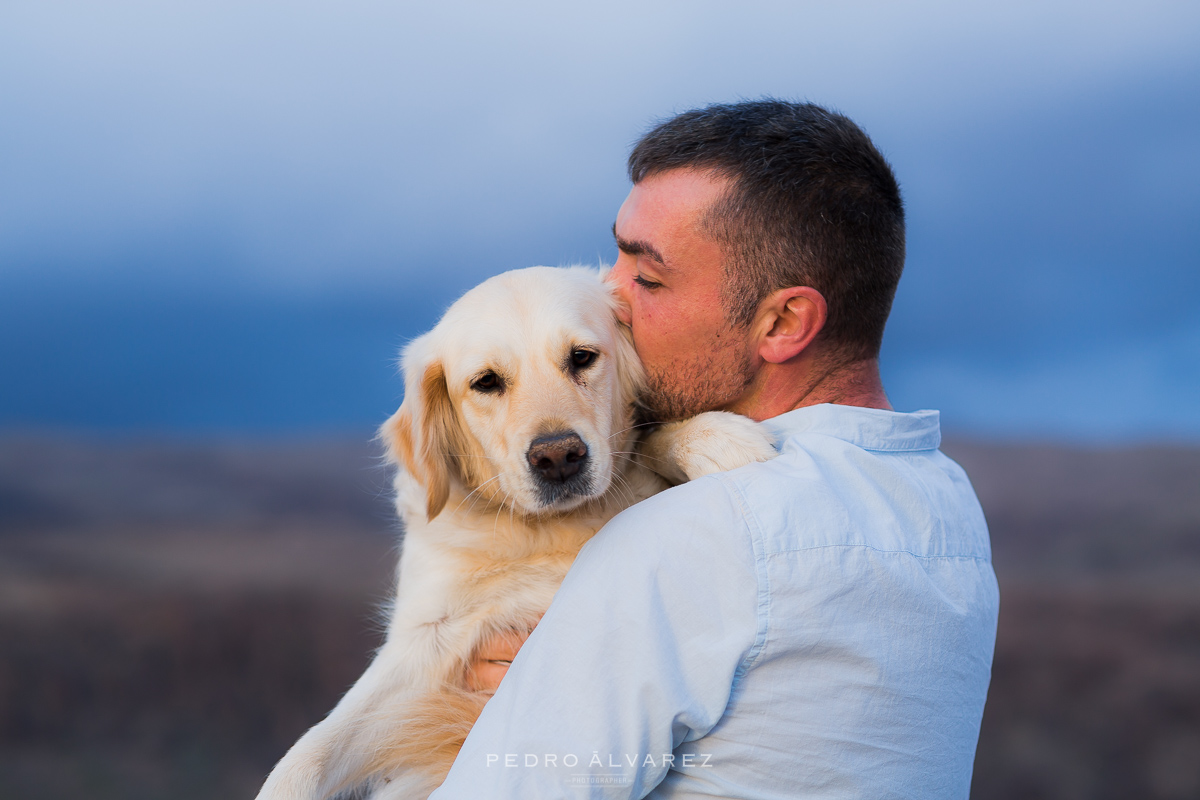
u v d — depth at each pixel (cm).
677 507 135
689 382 180
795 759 127
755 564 127
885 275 169
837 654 128
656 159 172
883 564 132
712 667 126
